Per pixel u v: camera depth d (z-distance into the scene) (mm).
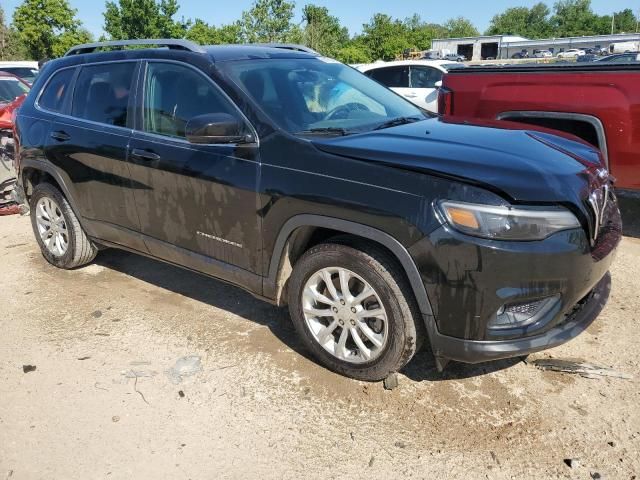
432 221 2676
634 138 4824
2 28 42125
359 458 2707
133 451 2789
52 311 4172
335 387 3201
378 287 2934
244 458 2727
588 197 2840
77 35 35719
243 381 3285
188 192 3588
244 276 3488
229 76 3529
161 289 4496
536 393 3123
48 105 4668
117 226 4227
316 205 2996
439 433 2846
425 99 10953
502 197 2623
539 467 2623
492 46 66125
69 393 3227
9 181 6703
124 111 4031
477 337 2734
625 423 2875
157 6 33500
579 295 2834
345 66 4395
